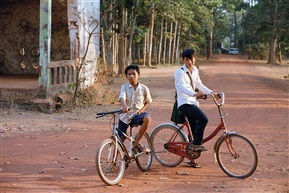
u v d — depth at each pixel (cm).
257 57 7512
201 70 4066
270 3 5050
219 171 732
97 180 671
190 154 720
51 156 822
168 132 753
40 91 1377
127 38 3375
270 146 930
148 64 4559
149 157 733
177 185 653
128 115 686
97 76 1809
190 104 707
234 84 2606
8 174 698
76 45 1603
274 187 645
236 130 1128
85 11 1681
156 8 4131
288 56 7594
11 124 1141
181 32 5684
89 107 1486
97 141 969
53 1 1875
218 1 5341
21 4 2022
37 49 2028
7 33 2045
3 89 1401
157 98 1873
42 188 629
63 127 1137
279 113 1477
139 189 630
